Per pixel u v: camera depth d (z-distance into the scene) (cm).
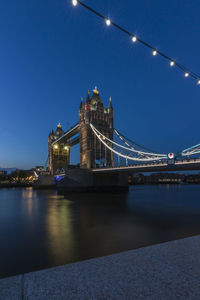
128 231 1692
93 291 267
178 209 3136
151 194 6725
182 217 2428
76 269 330
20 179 17638
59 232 1705
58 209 3231
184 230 1727
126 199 4834
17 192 8700
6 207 3569
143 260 360
